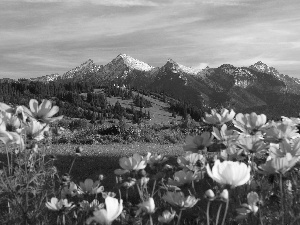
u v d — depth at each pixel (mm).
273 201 2461
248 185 2627
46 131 3051
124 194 4676
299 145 2521
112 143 22719
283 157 2334
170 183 2770
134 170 2678
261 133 3021
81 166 10508
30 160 3145
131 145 20641
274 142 2793
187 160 3068
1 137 2736
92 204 2527
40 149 3246
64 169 9773
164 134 24781
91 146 19234
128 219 2178
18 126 2924
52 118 3086
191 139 3080
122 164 2680
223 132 2998
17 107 3051
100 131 25500
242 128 3031
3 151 8914
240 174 1854
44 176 3211
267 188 2564
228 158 2941
